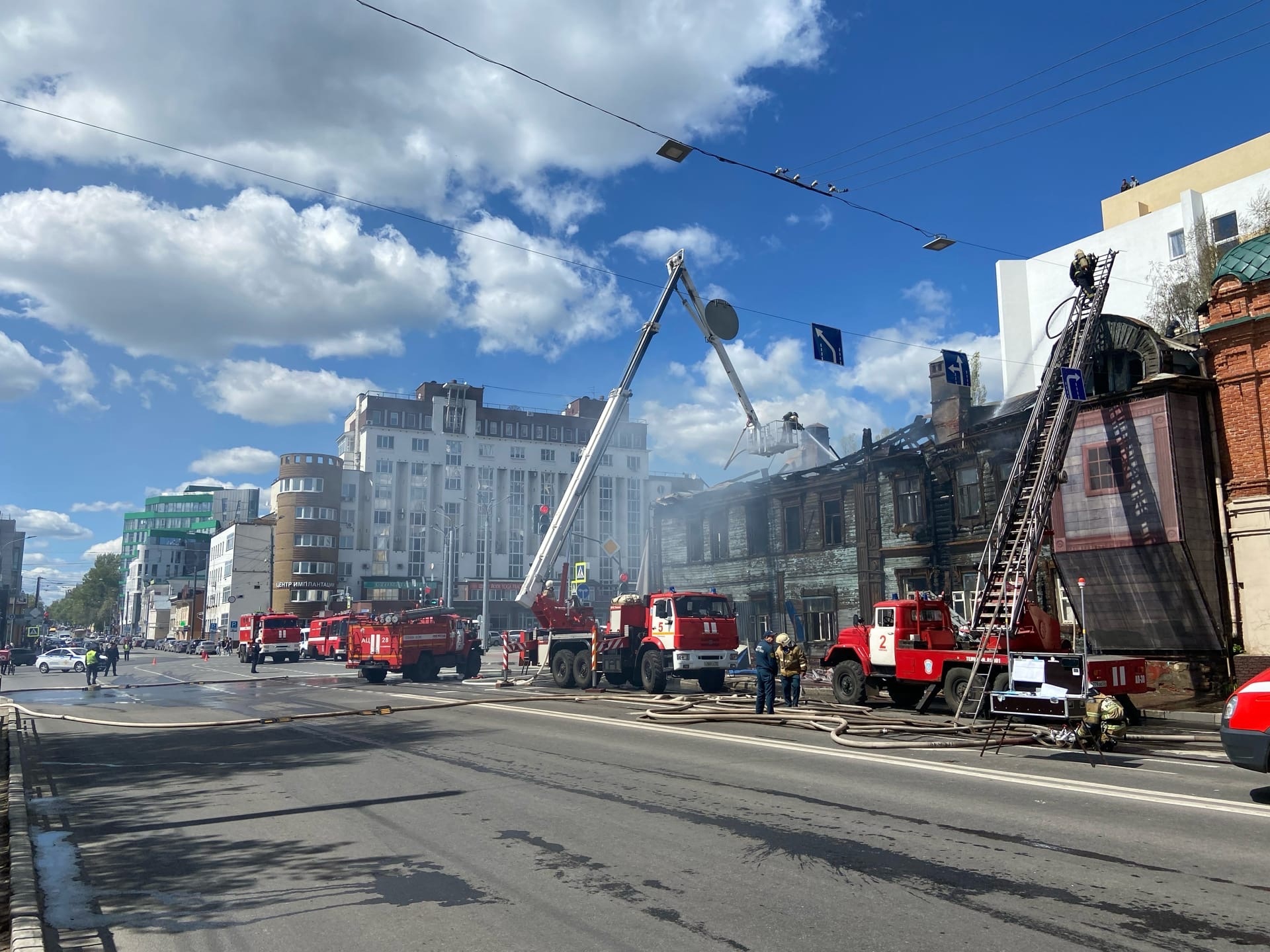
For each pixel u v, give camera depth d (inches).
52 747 539.5
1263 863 232.2
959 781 360.5
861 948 176.7
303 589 3435.0
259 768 434.6
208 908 215.0
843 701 751.1
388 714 692.1
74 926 205.0
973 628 690.8
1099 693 456.1
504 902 211.5
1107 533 808.9
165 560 6309.1
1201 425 782.5
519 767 412.8
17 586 4591.5
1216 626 753.6
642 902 208.8
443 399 3912.4
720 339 1040.8
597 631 922.7
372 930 194.9
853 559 1194.6
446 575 2864.2
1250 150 1358.3
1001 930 185.5
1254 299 732.7
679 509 1545.3
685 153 580.4
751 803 318.7
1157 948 174.2
